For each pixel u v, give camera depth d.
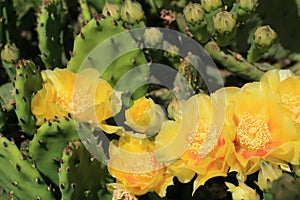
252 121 0.60
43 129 0.61
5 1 0.79
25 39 0.85
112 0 0.70
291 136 0.58
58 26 0.76
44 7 0.73
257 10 0.77
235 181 0.68
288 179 0.52
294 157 0.58
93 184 0.63
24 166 0.62
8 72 0.76
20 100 0.65
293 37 0.78
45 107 0.65
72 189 0.61
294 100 0.61
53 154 0.63
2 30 0.79
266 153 0.59
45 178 0.65
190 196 0.67
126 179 0.61
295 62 0.79
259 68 0.72
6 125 0.75
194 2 0.75
